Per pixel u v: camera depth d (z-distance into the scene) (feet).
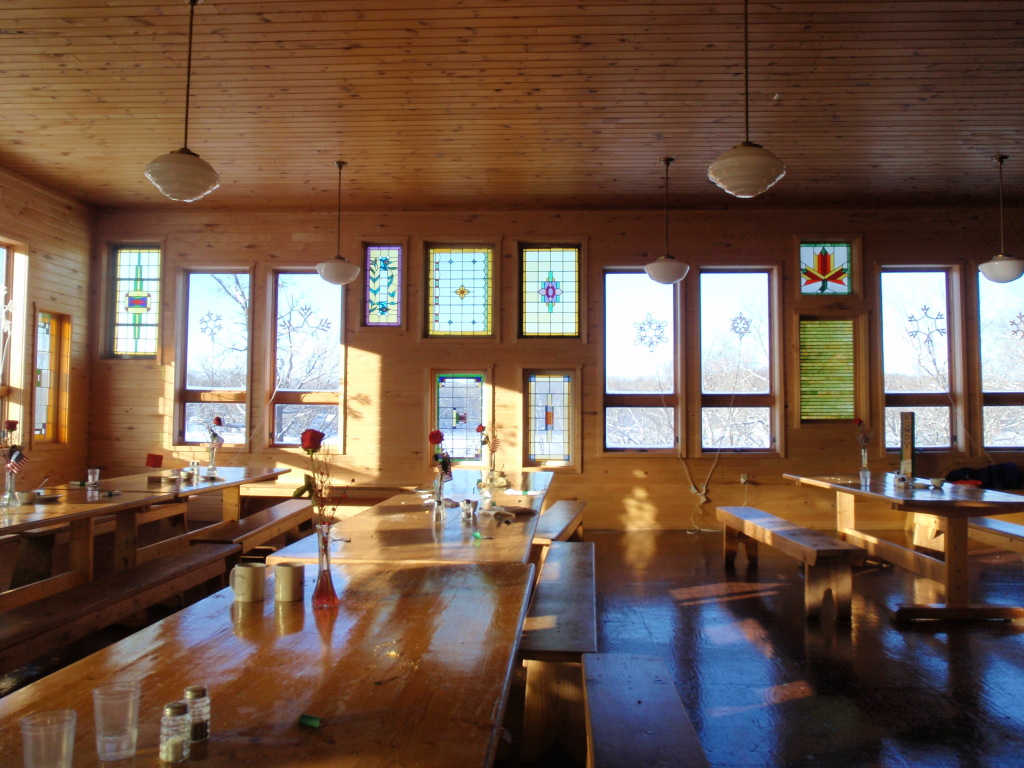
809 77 16.11
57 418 24.84
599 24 14.02
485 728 4.42
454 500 14.80
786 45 14.78
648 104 17.47
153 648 5.91
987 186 23.67
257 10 13.51
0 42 14.64
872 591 16.83
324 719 4.54
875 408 25.27
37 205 23.35
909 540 23.30
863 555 14.23
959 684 11.09
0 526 10.64
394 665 5.51
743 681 11.19
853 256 25.71
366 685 5.11
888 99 17.17
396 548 9.93
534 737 8.99
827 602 14.28
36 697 4.89
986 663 12.00
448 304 26.25
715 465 25.40
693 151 20.58
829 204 25.48
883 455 25.13
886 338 25.82
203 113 18.07
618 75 16.03
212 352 26.45
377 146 20.25
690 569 19.15
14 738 4.26
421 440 25.64
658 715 6.39
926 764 8.57
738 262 25.71
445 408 26.02
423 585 7.97
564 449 25.80
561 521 17.58
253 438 25.85
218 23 13.96
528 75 16.05
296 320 26.53
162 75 16.08
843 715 9.95
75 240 25.32
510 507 13.41
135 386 26.13
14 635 9.48
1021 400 25.29
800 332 25.68
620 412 25.91
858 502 25.31
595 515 25.34
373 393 25.85
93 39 14.53
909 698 10.54
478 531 11.26
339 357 26.18
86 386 25.99
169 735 3.99
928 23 13.94
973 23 13.94
